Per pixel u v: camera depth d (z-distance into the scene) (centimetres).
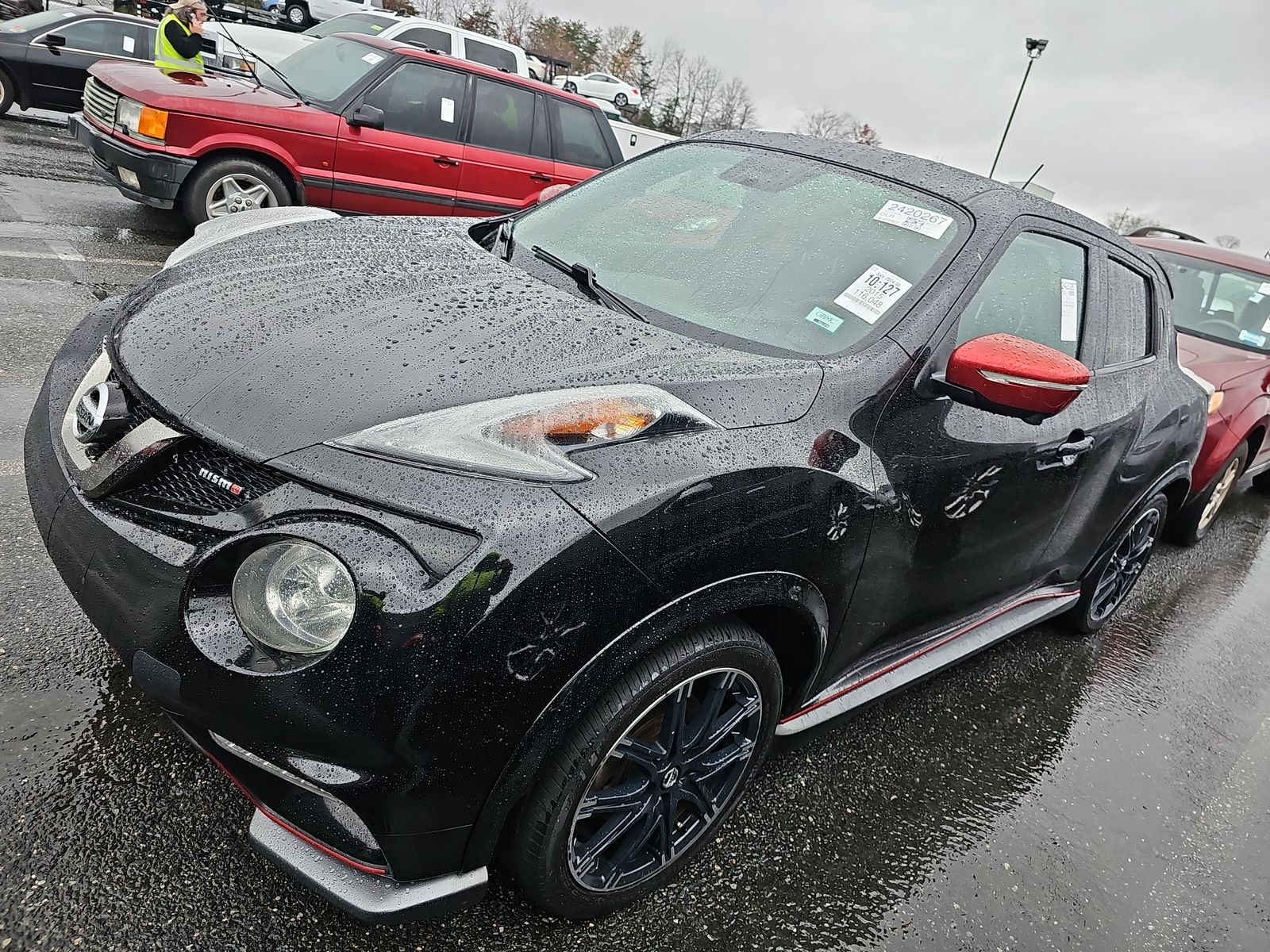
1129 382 300
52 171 822
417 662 133
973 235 234
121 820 180
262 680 136
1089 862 243
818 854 219
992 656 343
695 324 210
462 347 171
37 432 182
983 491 227
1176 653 386
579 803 159
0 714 199
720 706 184
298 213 285
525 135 743
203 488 149
